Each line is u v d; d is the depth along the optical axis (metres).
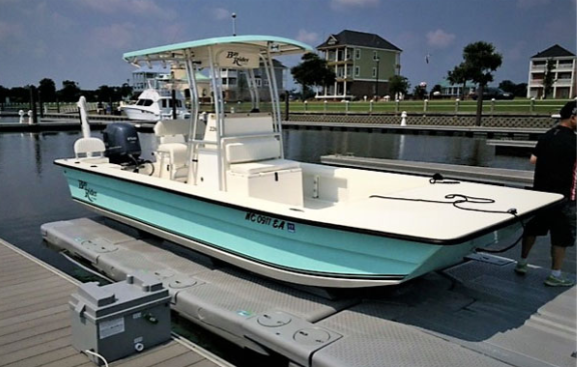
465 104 24.81
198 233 4.01
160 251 4.45
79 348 2.61
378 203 3.35
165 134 5.04
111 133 5.86
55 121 24.94
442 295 3.34
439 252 2.61
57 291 3.51
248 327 2.85
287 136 18.16
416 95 47.25
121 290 2.68
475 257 4.12
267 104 4.40
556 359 2.51
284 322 2.87
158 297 2.67
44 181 8.88
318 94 48.88
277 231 3.31
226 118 4.03
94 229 5.27
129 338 2.57
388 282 2.90
